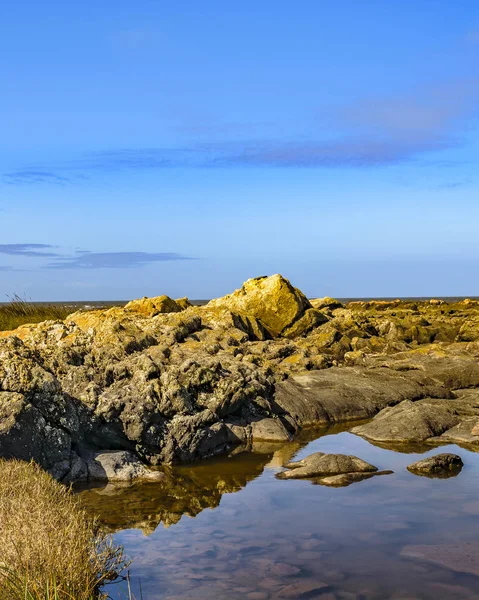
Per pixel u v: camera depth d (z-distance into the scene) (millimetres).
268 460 12328
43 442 10984
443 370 19516
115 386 13383
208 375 14094
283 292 26875
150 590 6680
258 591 6637
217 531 8398
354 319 28328
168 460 12164
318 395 16484
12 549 6656
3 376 11242
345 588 6688
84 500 9867
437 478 10805
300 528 8461
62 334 16031
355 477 10898
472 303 40312
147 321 20016
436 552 7602
